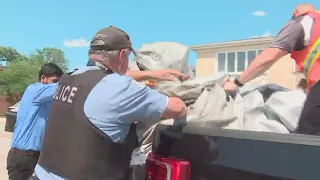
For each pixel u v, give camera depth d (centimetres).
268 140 172
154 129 229
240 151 180
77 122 207
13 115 504
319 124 203
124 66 227
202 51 2670
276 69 1831
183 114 217
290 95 232
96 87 208
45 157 220
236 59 2508
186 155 204
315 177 157
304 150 161
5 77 4791
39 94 416
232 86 247
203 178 193
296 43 274
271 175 168
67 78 229
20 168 427
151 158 218
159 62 287
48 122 228
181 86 242
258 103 235
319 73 266
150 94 209
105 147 203
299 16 277
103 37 218
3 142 1467
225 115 224
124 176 210
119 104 201
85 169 200
